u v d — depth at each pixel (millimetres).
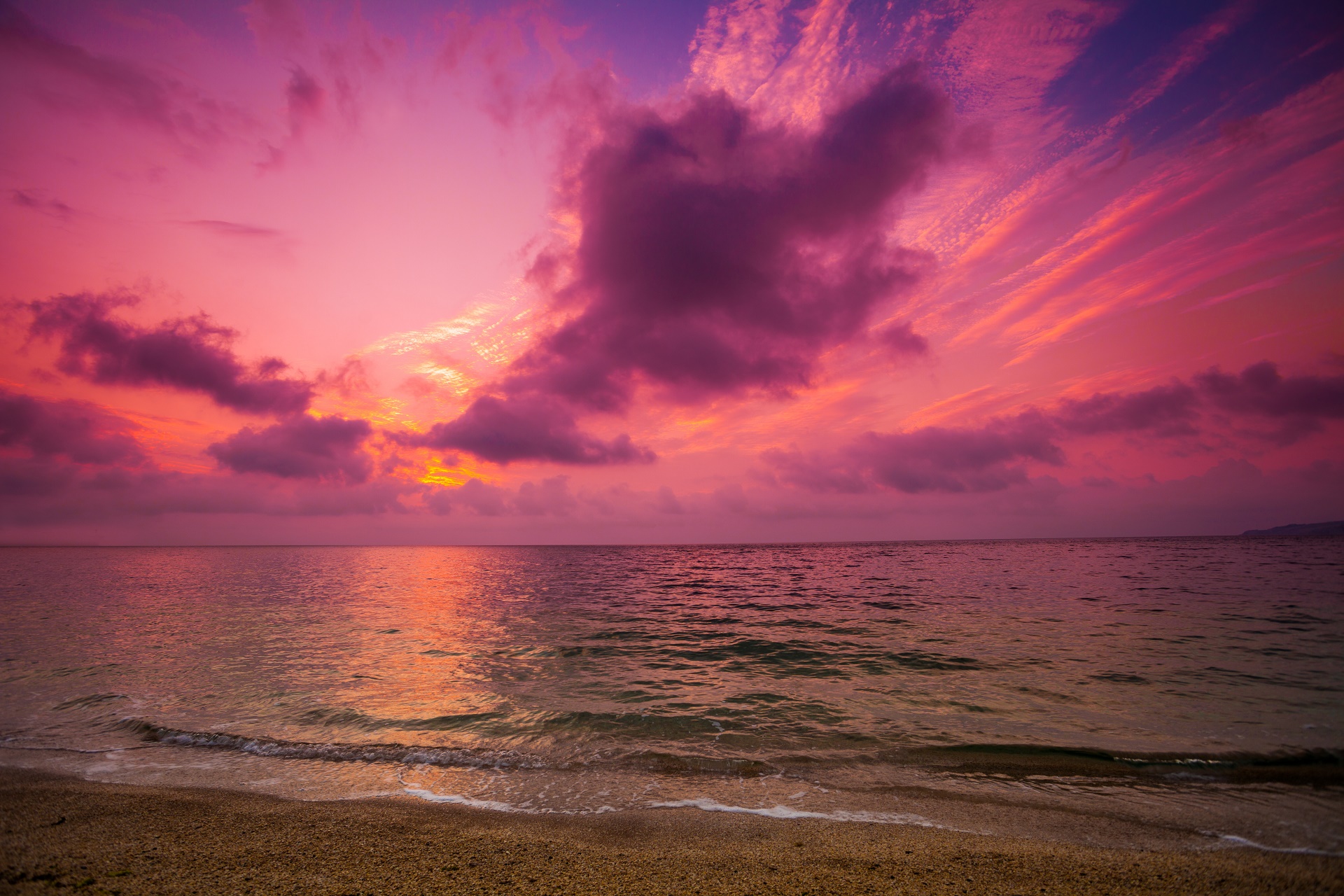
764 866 6109
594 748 10367
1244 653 17594
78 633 22938
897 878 5836
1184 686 14062
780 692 14195
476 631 24062
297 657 18484
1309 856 6375
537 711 12664
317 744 10562
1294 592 33281
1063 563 66375
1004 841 6758
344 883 5652
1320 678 14703
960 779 8852
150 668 16609
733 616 28594
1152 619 24688
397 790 8445
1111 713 12062
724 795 8281
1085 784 8625
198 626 25031
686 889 5586
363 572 68000
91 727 11508
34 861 6047
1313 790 8344
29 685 14680
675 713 12508
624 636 22859
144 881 5641
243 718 12133
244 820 7250
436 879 5758
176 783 8672
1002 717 11977
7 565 78938
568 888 5605
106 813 7414
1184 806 7824
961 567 62938
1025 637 21109
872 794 8305
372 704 13148
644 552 148250
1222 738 10523
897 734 11031
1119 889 5645
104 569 70000
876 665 17141
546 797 8234
